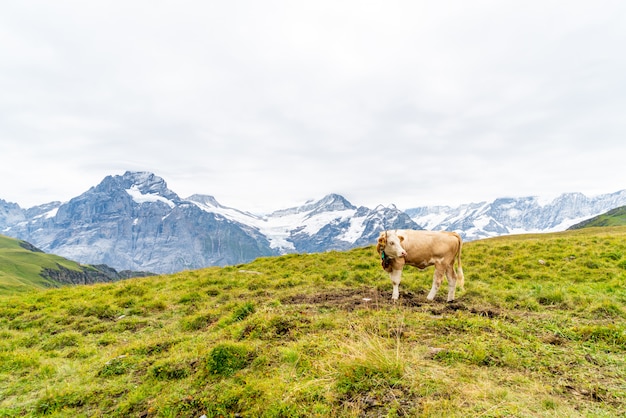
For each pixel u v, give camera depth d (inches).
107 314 582.6
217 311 524.7
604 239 832.3
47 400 318.3
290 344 339.6
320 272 762.2
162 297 652.1
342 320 397.4
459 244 487.8
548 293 486.3
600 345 318.7
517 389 243.3
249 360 326.0
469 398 228.8
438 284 486.9
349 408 235.1
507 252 802.2
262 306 503.8
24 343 483.8
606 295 475.8
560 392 240.4
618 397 232.1
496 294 507.5
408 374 258.7
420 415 215.9
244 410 258.5
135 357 389.1
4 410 311.6
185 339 432.5
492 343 314.0
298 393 254.7
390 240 478.6
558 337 341.1
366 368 265.7
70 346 469.7
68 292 746.2
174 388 306.2
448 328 354.9
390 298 502.3
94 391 325.1
